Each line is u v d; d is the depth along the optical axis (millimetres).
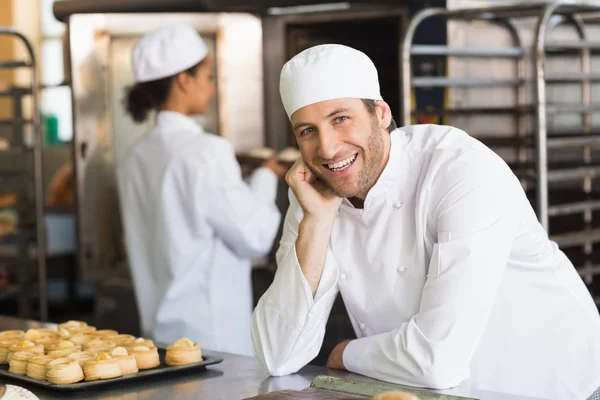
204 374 2053
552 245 2170
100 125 4516
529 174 3568
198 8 4254
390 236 2004
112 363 1954
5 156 5789
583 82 4180
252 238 3199
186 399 1836
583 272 3961
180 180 3158
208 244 3215
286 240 2162
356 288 2070
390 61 4492
